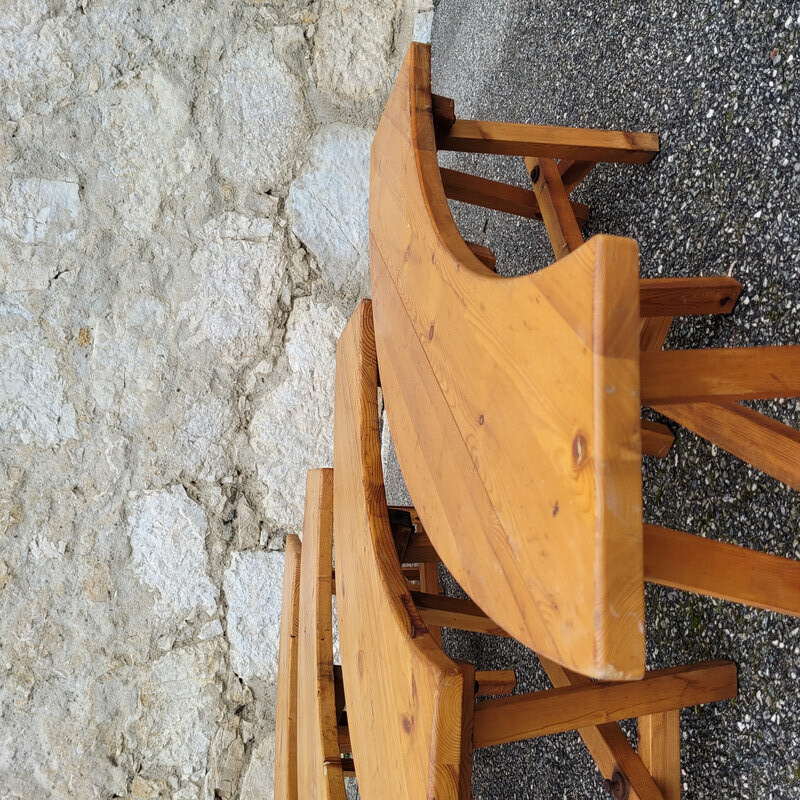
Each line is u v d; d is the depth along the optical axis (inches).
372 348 52.9
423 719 31.9
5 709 92.3
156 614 98.3
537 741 65.3
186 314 104.5
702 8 49.3
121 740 94.7
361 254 110.9
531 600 22.3
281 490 104.7
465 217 100.0
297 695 64.2
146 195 105.3
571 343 20.6
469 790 35.3
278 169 109.6
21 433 97.9
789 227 41.3
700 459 47.1
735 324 44.4
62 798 92.0
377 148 49.9
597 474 19.2
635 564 19.3
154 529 99.7
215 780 96.5
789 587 28.9
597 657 19.0
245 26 110.0
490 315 26.5
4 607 94.1
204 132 107.7
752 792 41.1
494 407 25.6
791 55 41.8
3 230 100.7
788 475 37.0
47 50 103.8
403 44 115.6
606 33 61.9
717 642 44.6
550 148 51.8
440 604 53.6
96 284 102.5
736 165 45.5
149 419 101.7
